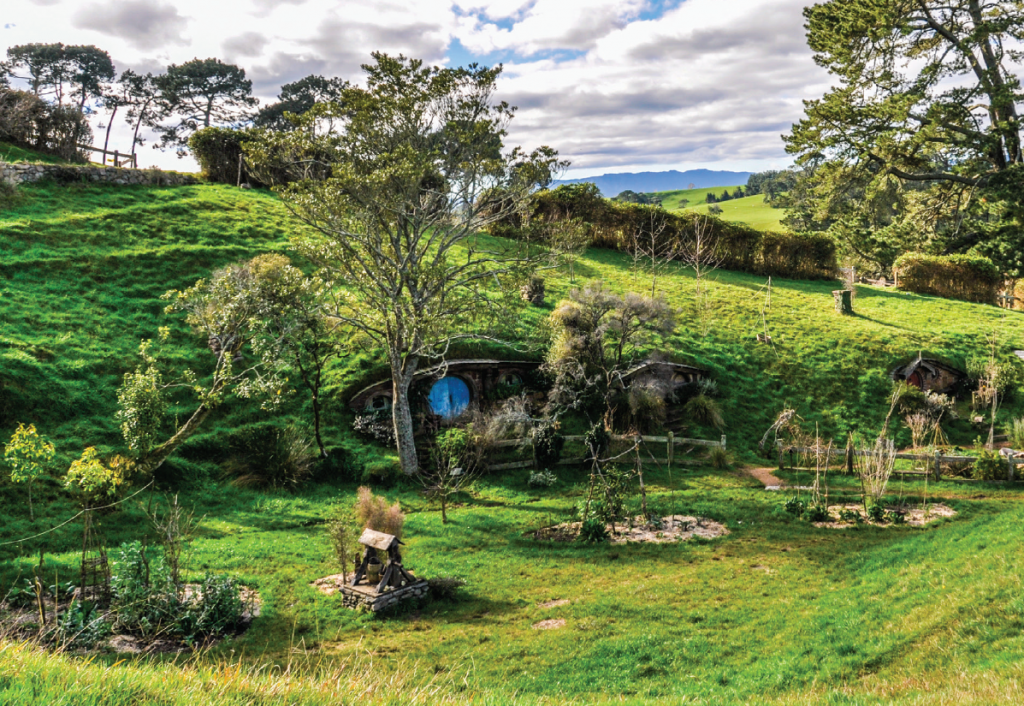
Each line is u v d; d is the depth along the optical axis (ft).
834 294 158.71
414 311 92.68
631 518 81.25
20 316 99.45
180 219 140.56
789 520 80.38
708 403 117.39
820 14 187.11
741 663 45.42
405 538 74.38
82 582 51.06
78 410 88.43
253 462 88.99
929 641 42.70
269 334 93.81
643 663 46.01
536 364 116.67
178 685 22.09
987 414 124.16
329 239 100.89
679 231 181.98
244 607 54.85
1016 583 47.01
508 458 102.37
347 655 47.32
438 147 90.07
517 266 99.66
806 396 126.11
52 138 169.17
